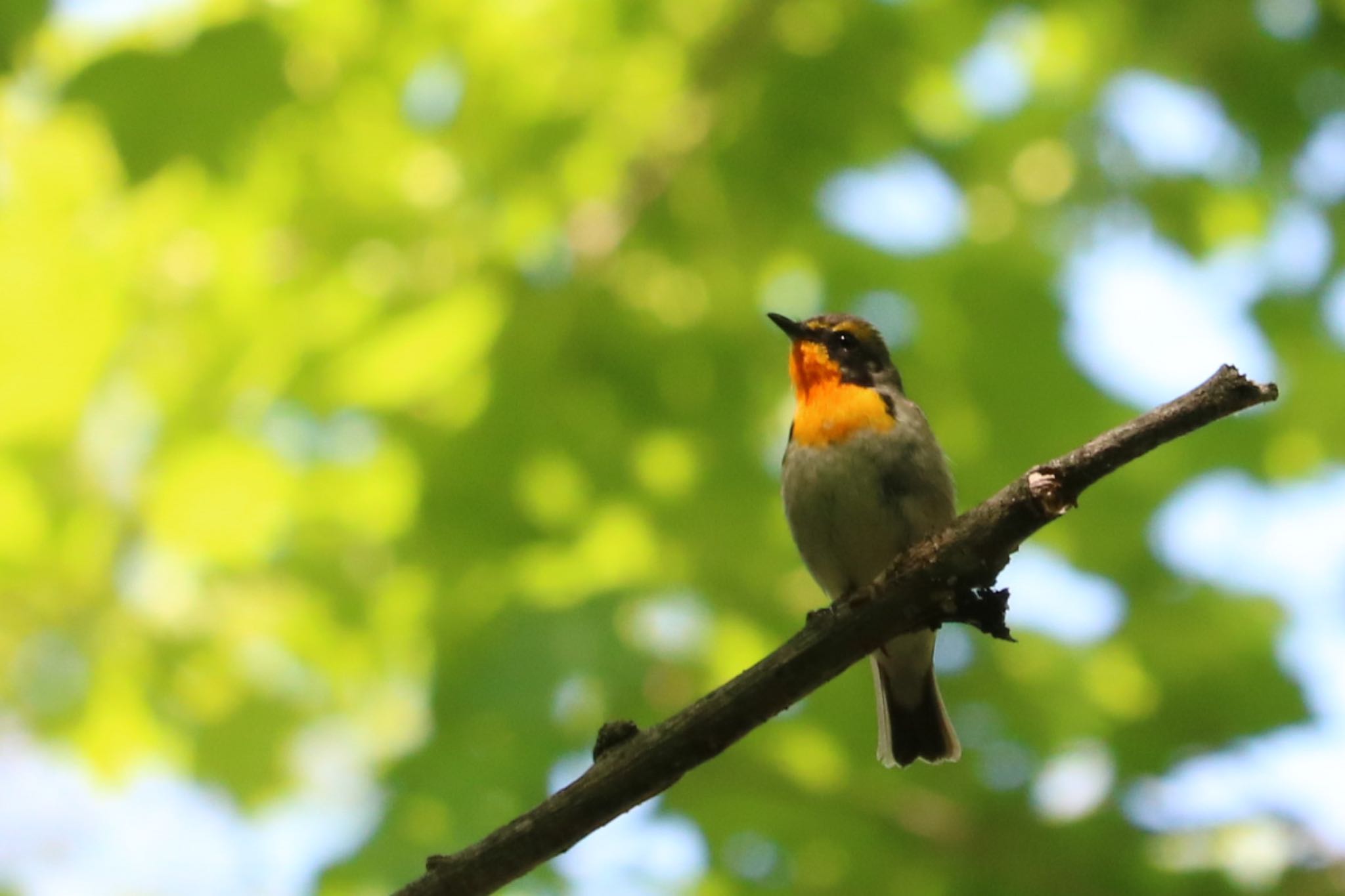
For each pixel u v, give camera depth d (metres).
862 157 12.38
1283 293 12.56
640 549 11.60
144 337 12.20
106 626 12.50
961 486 11.47
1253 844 9.39
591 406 11.88
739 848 10.12
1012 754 10.26
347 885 9.59
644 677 9.52
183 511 12.49
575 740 9.52
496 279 11.76
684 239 12.30
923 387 11.66
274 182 11.88
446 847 9.53
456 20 11.96
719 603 10.80
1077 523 11.30
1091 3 12.20
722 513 11.61
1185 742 10.27
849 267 12.10
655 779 5.41
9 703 12.64
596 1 12.30
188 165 11.02
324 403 11.73
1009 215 12.42
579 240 12.17
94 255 12.16
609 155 12.41
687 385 12.00
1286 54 11.84
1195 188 12.45
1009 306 11.76
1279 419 12.03
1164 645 10.64
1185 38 11.99
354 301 11.76
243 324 11.92
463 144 12.30
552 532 11.43
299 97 11.22
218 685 12.60
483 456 11.55
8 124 11.73
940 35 12.16
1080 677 10.64
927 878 9.72
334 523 12.40
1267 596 10.83
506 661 9.47
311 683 12.71
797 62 12.09
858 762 10.09
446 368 11.72
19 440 12.34
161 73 10.68
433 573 11.43
